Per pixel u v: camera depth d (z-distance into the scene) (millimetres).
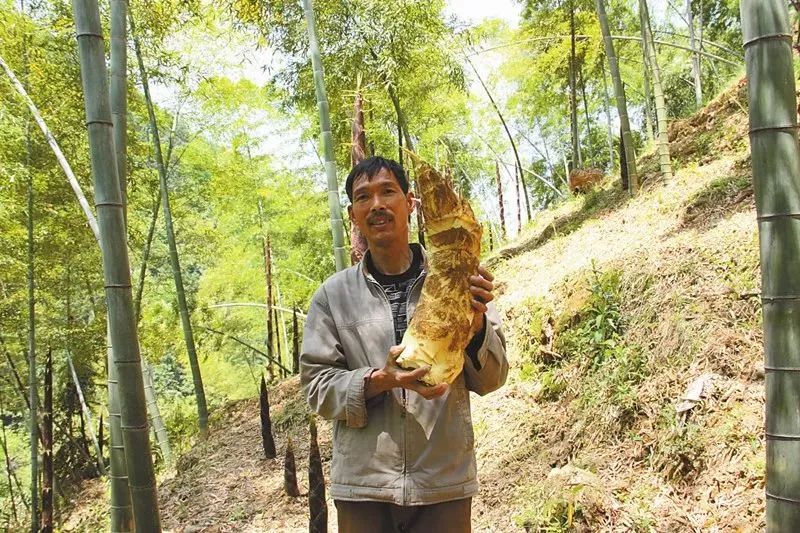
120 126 3092
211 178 10672
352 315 1740
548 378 4422
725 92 7656
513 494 3521
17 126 5996
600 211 7246
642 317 4109
